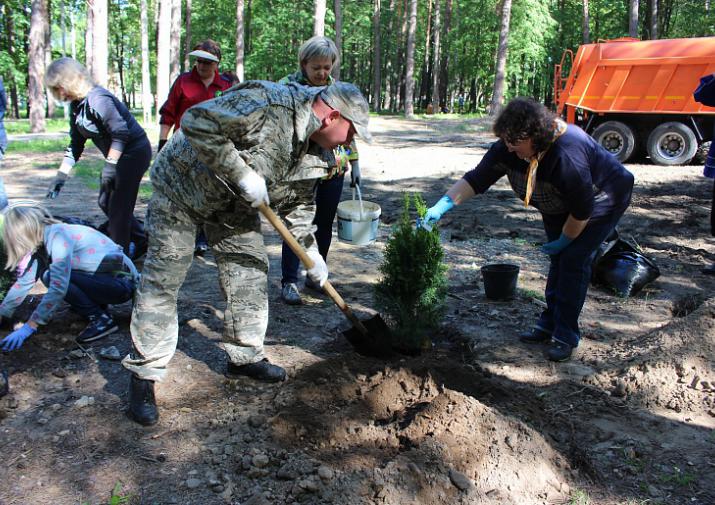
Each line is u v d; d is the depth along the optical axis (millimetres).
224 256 3344
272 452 2859
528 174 3461
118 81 53969
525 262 6168
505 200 9203
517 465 2752
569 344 3914
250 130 2738
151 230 3029
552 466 2830
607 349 4094
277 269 5777
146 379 3100
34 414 3176
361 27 40812
